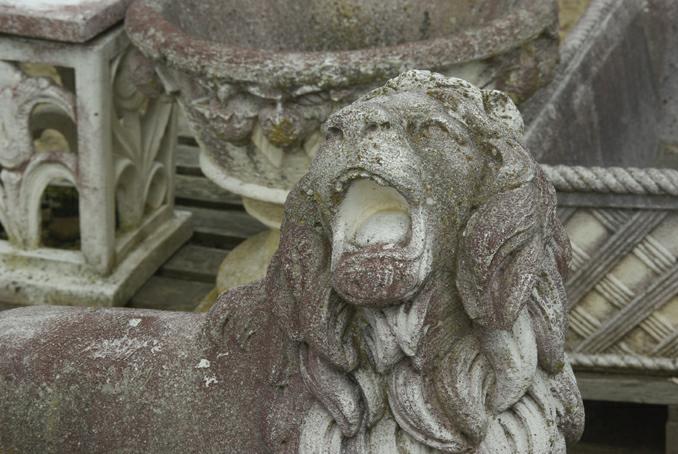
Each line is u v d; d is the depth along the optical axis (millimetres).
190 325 1660
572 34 3109
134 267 2879
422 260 1280
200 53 2230
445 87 1426
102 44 2617
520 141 1393
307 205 1391
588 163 2857
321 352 1364
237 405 1525
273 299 1427
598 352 2316
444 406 1374
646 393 2334
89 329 1685
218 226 3246
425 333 1349
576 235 2189
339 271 1291
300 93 2197
